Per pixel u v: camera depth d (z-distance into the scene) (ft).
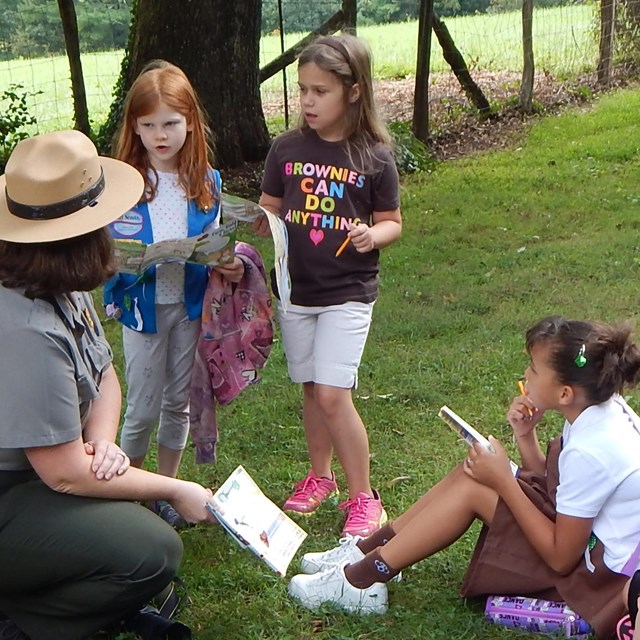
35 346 7.88
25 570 8.38
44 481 8.24
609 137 32.89
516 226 24.36
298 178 11.14
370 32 54.54
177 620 9.39
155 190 10.61
